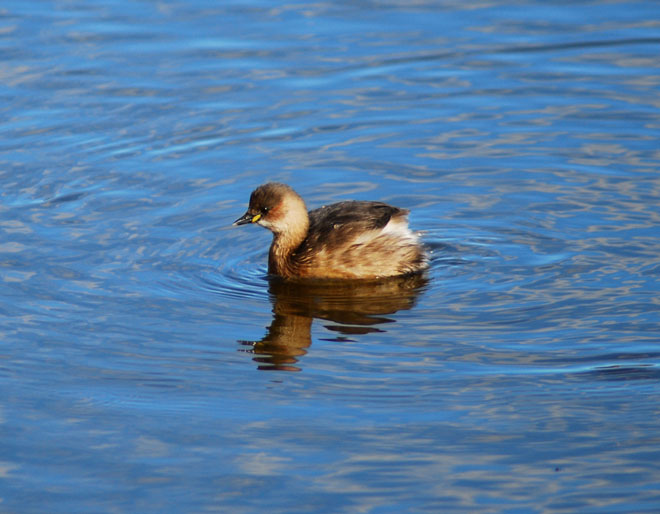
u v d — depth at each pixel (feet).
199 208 49.93
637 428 31.81
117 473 30.14
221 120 58.95
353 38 69.00
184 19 71.51
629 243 45.39
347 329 39.17
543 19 71.61
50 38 67.87
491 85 63.05
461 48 67.67
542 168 53.42
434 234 47.67
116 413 33.27
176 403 33.86
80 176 52.75
